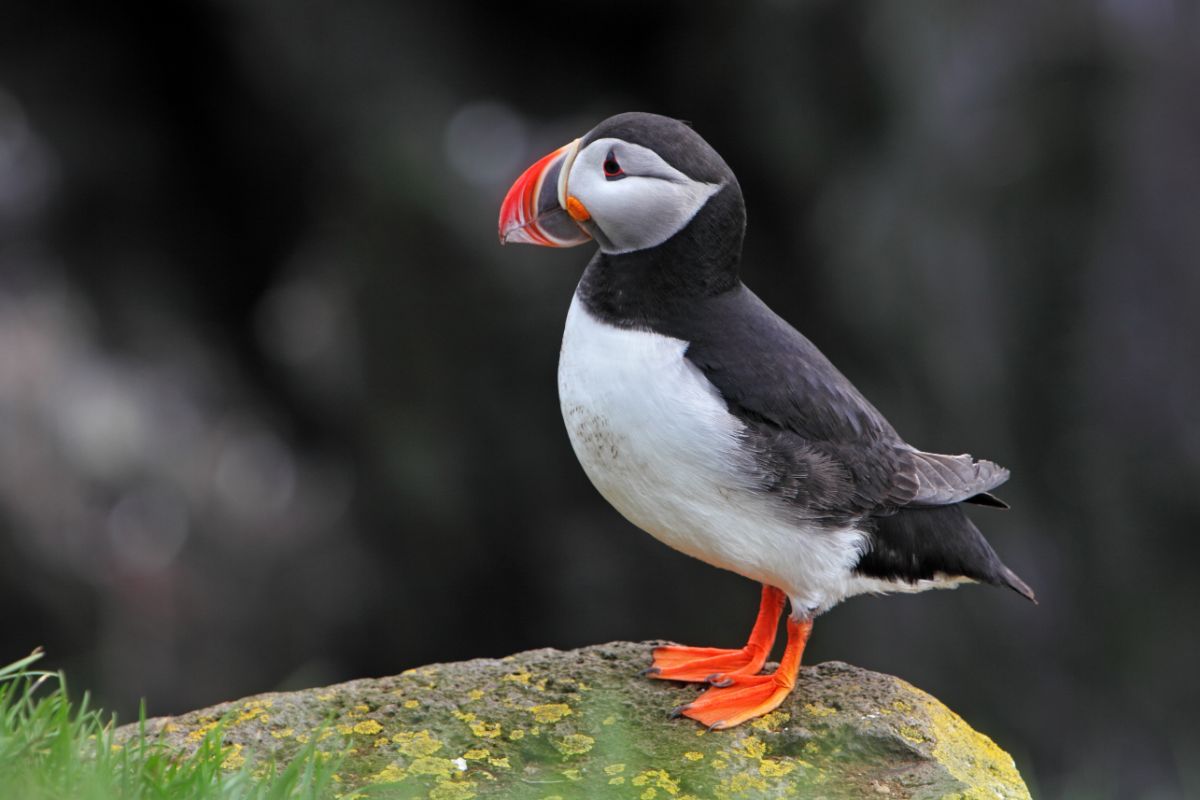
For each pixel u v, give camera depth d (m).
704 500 5.82
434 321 13.45
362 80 13.70
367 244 13.54
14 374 14.76
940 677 13.52
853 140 13.47
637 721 5.89
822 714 5.92
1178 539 14.16
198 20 13.87
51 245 14.91
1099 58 13.65
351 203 13.76
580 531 13.81
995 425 13.96
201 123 14.73
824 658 13.36
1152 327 14.09
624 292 5.86
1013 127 13.70
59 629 14.62
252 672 15.12
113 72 14.36
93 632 14.79
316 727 5.79
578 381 5.87
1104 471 14.17
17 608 14.41
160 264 15.47
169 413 15.96
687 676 6.22
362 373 13.89
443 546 14.09
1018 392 14.17
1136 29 13.76
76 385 15.27
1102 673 14.09
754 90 13.49
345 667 14.98
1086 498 14.21
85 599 14.72
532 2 13.84
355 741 5.69
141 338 15.48
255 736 5.69
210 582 15.46
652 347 5.77
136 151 14.70
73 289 15.16
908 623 13.47
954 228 13.59
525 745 5.70
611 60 14.15
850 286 13.38
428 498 13.80
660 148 5.75
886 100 13.31
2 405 14.51
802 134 13.42
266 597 15.41
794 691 6.15
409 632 14.63
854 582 6.17
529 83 14.07
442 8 13.95
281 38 13.63
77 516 14.91
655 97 14.06
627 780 5.44
